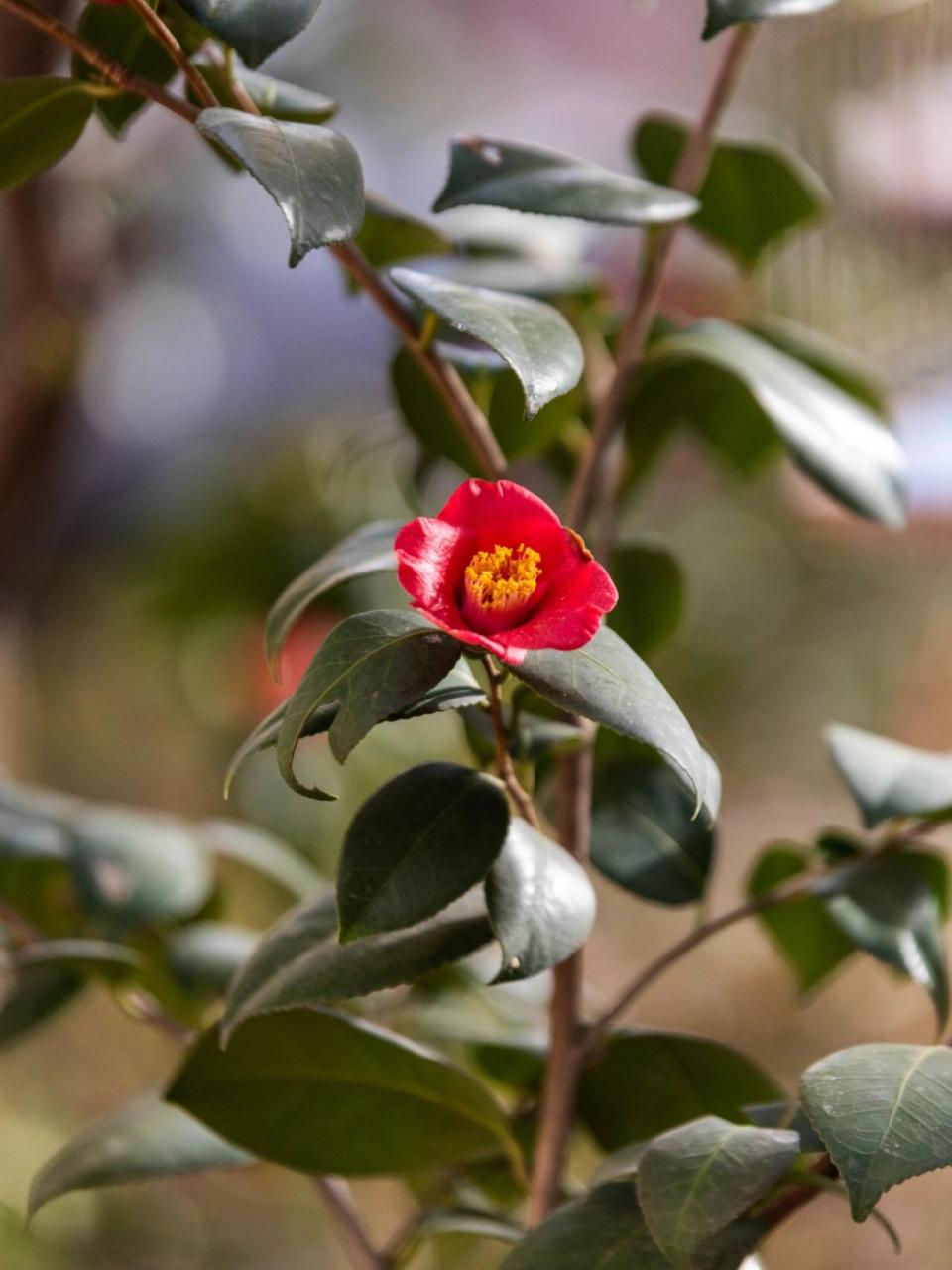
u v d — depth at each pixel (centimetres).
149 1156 128
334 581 119
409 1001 138
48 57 160
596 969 343
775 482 225
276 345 404
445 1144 126
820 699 415
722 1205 115
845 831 131
